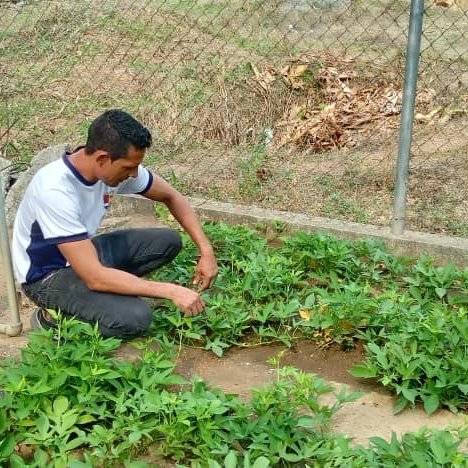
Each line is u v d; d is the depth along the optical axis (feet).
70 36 24.07
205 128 18.90
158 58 22.45
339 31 24.73
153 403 9.15
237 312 11.69
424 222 14.83
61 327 10.02
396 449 8.82
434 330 10.48
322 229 14.46
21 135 18.78
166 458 9.25
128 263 11.51
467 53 23.54
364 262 13.52
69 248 9.89
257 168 17.11
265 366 11.19
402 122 13.46
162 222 15.31
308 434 9.33
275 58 21.70
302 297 12.53
